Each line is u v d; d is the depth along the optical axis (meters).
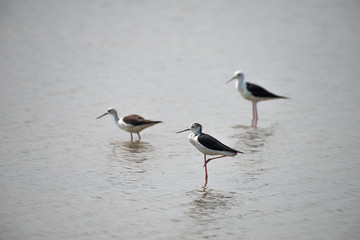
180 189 11.45
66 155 13.53
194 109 18.25
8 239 9.11
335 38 29.98
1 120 16.45
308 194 11.11
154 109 18.14
